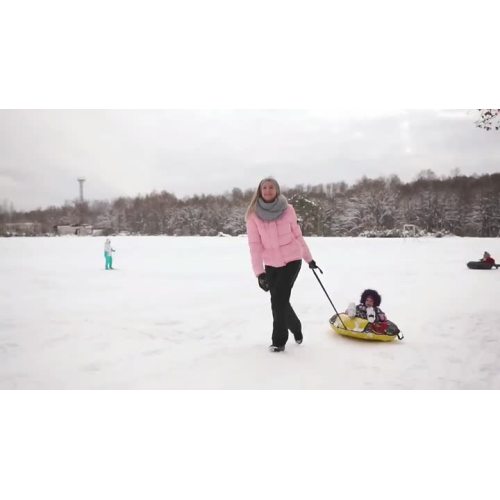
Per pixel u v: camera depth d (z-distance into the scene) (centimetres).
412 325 546
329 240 3241
